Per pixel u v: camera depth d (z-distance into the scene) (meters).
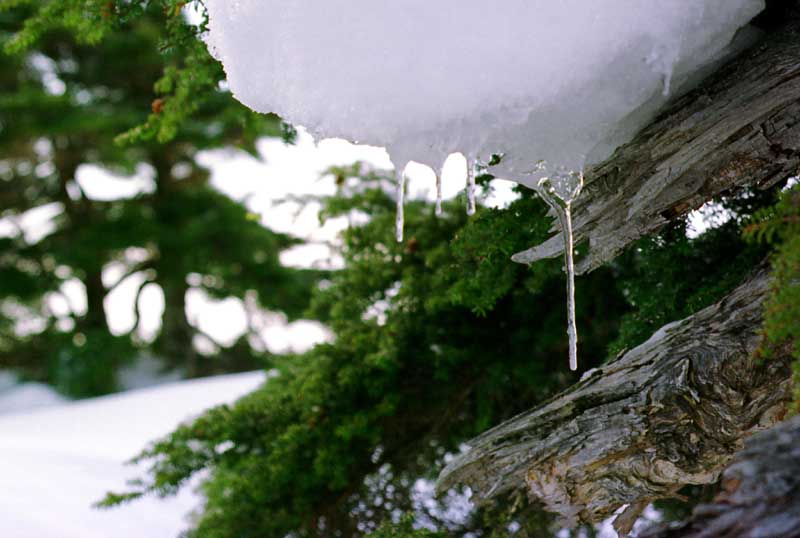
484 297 1.65
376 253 2.13
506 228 1.53
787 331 0.84
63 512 2.79
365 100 0.86
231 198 10.05
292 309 9.79
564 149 0.95
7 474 3.26
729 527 0.69
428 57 0.83
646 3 0.84
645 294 1.58
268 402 2.05
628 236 1.07
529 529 1.78
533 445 1.23
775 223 0.84
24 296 9.66
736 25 0.92
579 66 0.85
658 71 0.86
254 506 1.99
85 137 9.86
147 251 10.41
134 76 9.39
